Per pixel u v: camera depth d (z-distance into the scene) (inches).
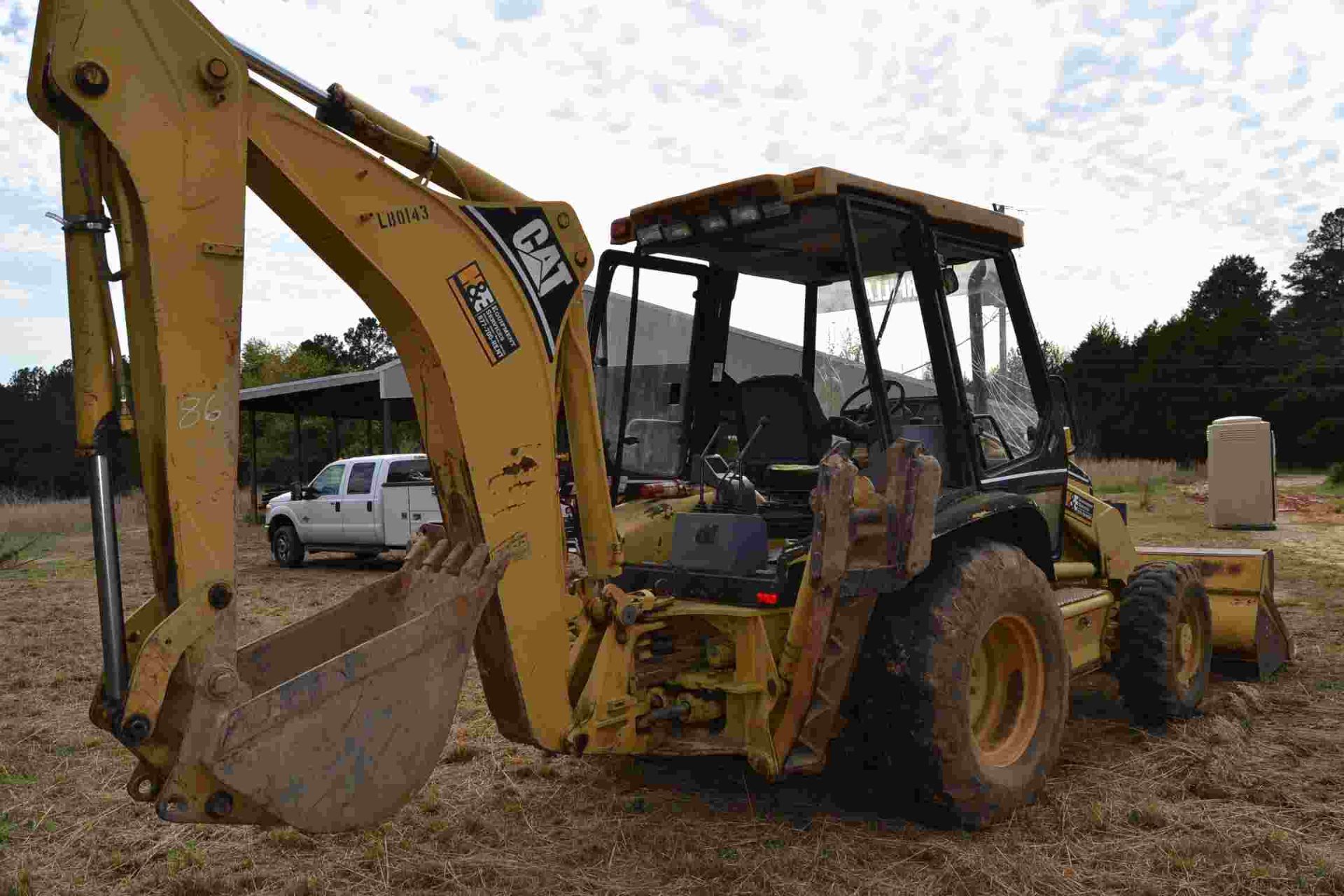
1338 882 129.5
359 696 107.2
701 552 157.5
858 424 180.9
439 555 127.6
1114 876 133.8
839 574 137.9
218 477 98.9
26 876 138.3
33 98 97.1
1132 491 895.7
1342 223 2363.4
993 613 152.9
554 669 130.4
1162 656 199.0
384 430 748.0
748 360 199.5
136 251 98.8
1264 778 170.2
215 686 97.0
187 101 98.4
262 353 2225.6
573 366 138.3
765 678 143.0
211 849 148.6
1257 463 587.2
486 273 123.5
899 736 145.4
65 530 892.0
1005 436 188.1
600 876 137.2
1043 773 161.3
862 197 156.9
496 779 176.9
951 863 137.7
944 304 168.7
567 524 170.7
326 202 110.0
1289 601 346.0
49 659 296.2
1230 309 1862.7
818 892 130.5
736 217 159.9
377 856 143.0
